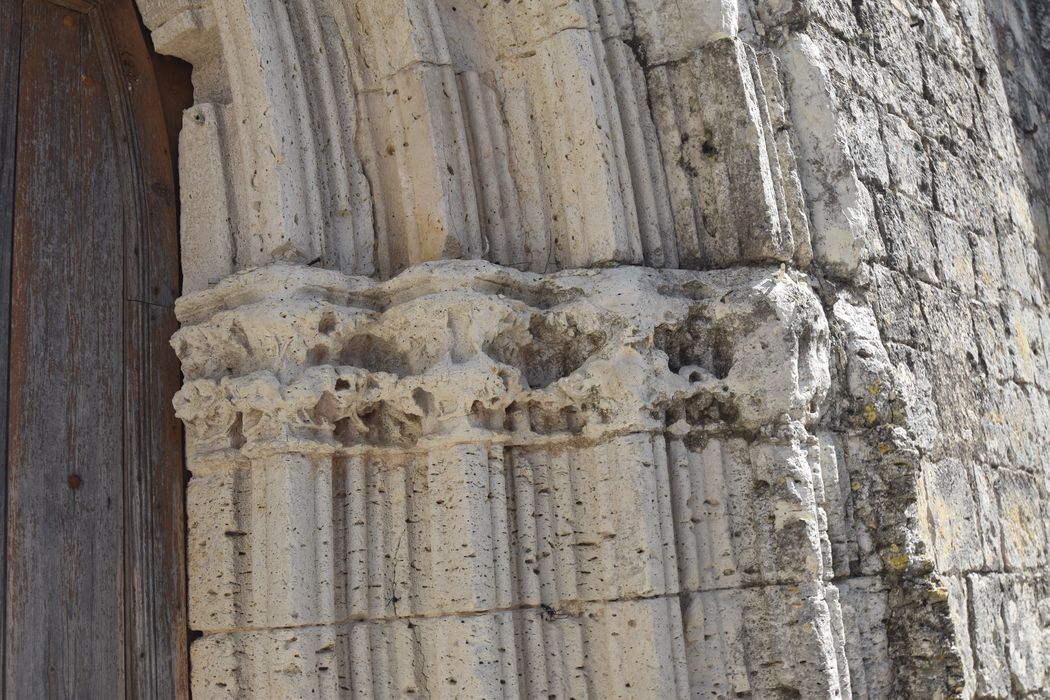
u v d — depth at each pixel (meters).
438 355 8.80
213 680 8.67
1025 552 12.82
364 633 8.53
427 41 9.48
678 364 9.38
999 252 14.42
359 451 8.78
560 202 9.61
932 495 10.81
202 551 8.86
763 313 9.41
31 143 8.97
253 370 8.71
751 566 9.22
